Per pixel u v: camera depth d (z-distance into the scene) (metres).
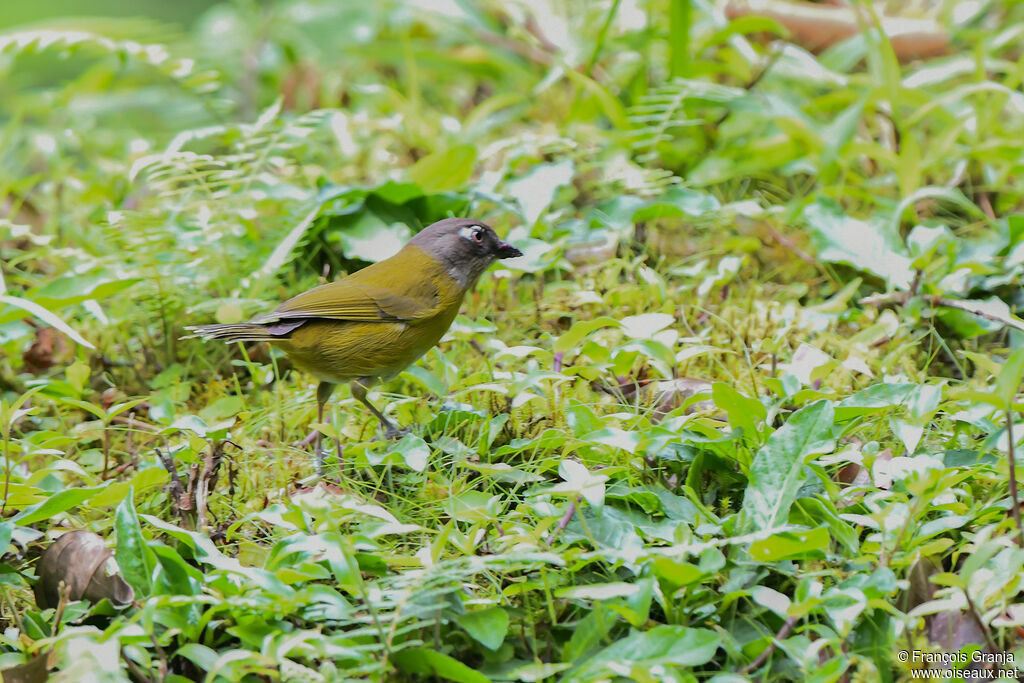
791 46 12.91
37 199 13.21
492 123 13.78
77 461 8.74
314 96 15.22
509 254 9.34
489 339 9.19
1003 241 10.38
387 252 10.49
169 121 15.62
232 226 10.52
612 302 10.24
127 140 14.32
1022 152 11.24
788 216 11.27
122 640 5.75
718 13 12.99
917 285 9.70
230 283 10.62
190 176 10.68
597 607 6.09
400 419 8.54
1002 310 9.02
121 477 8.43
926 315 9.58
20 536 7.09
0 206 12.87
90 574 6.75
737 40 13.34
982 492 7.20
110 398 9.68
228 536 6.97
